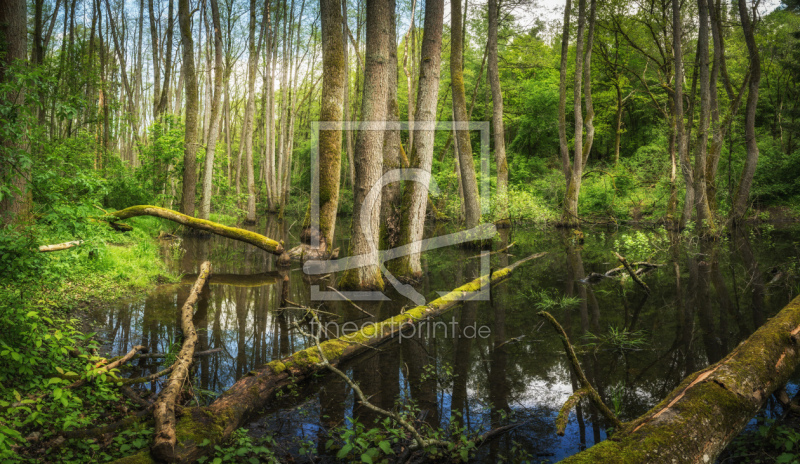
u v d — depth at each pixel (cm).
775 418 377
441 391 470
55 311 643
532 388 475
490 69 1902
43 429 335
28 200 486
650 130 3158
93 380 420
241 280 1059
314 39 3155
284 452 348
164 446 305
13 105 416
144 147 1884
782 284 898
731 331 638
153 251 1230
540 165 3309
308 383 488
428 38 1036
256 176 4369
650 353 568
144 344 575
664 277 1045
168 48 2025
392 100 1193
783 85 2858
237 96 3881
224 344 604
